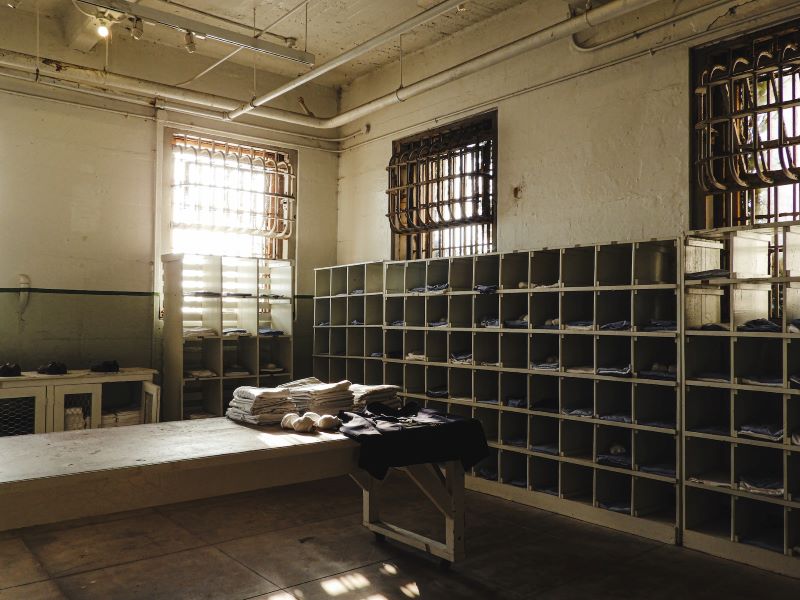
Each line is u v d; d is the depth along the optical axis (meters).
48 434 3.24
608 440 4.57
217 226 6.97
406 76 6.97
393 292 6.24
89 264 6.27
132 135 6.55
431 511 4.82
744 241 3.89
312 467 3.13
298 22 6.19
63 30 6.11
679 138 4.63
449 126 6.46
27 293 5.93
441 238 6.62
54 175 6.10
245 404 3.58
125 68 6.50
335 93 7.94
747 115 4.19
